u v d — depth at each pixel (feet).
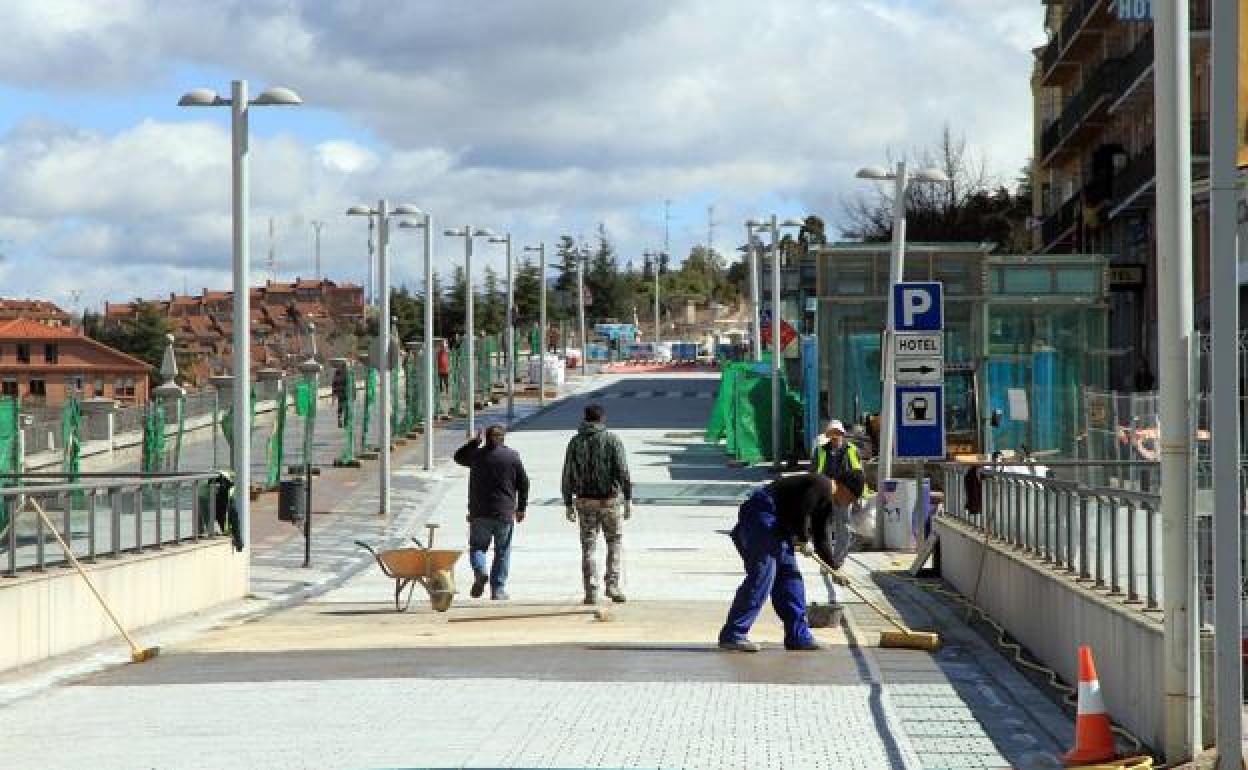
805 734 44.04
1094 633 50.34
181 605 76.69
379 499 147.84
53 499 63.82
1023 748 43.06
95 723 46.55
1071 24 273.33
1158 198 41.06
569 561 105.19
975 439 161.07
